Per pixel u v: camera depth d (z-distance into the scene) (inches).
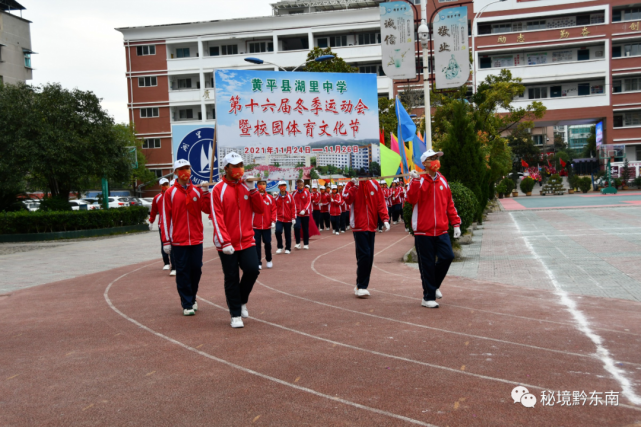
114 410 161.5
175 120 2001.7
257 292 349.7
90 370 199.9
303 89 595.5
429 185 284.0
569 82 1941.4
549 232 669.9
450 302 299.3
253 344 225.9
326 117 598.2
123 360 210.7
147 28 1951.3
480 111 1226.6
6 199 1021.2
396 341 222.8
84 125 974.4
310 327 251.0
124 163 1034.7
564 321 248.5
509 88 1233.4
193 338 239.5
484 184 812.6
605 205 1115.9
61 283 430.3
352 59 1860.2
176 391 175.2
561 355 198.7
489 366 188.7
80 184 1056.8
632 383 169.8
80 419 155.9
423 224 286.5
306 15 1876.2
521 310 273.6
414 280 385.1
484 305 288.4
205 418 153.4
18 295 379.6
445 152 597.3
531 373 180.5
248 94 589.6
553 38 1889.8
